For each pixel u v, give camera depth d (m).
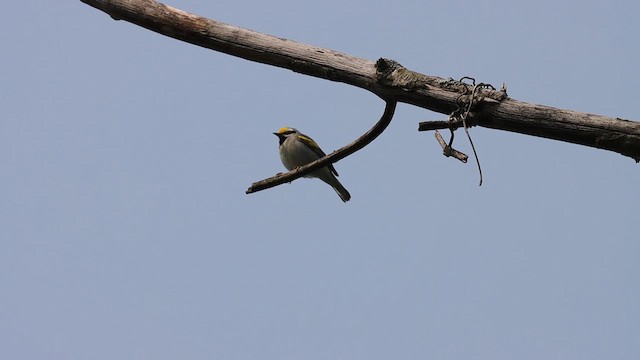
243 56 10.75
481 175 9.59
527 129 9.30
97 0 11.09
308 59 10.41
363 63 10.20
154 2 10.91
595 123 8.91
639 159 8.88
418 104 9.94
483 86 9.61
